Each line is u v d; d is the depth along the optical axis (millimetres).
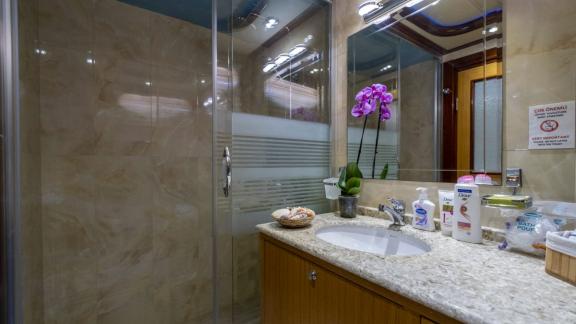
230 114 1360
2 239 778
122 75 1468
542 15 818
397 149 1271
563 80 780
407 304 592
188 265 1707
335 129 1613
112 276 1443
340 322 764
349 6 1511
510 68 891
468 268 669
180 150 1674
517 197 813
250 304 1405
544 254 726
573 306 485
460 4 1040
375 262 717
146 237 1552
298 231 1066
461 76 1032
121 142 1466
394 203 1158
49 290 1260
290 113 1518
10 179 803
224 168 1355
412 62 1207
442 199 990
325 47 1642
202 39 1753
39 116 1210
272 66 1485
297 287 945
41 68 1226
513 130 884
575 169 762
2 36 765
